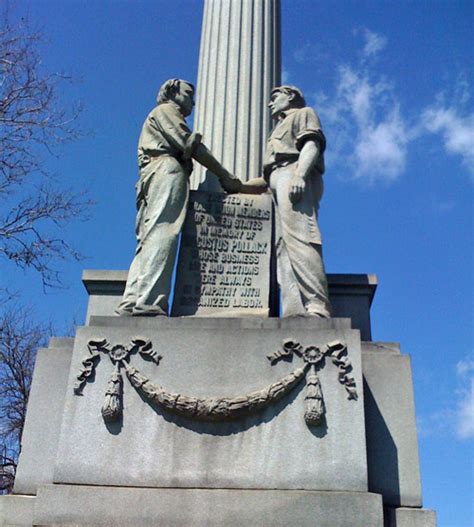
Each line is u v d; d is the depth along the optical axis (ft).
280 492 19.25
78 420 20.67
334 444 20.07
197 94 33.19
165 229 24.21
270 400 20.54
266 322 22.20
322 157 26.03
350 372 20.98
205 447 20.18
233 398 20.54
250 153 29.96
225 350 21.47
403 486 20.93
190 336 21.74
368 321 26.13
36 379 23.35
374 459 21.34
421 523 19.77
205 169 29.35
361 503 19.03
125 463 20.03
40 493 19.47
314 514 18.90
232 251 25.30
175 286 24.63
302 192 24.44
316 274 23.32
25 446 22.22
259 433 20.31
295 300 23.11
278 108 27.55
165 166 25.27
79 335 21.83
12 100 37.45
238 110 30.94
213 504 19.15
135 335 21.79
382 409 22.11
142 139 26.61
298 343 21.42
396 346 23.50
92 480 19.83
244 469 19.86
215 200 25.99
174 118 26.32
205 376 21.11
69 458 20.15
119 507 19.22
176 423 20.53
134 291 23.54
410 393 22.38
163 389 20.84
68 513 19.17
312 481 19.61
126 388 21.07
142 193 25.48
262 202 26.23
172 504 19.20
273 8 34.58
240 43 32.68
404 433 21.75
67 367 23.56
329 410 20.52
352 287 26.71
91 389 21.09
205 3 35.50
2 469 62.95
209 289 24.67
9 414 65.00
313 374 20.94
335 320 22.02
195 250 25.14
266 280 24.86
